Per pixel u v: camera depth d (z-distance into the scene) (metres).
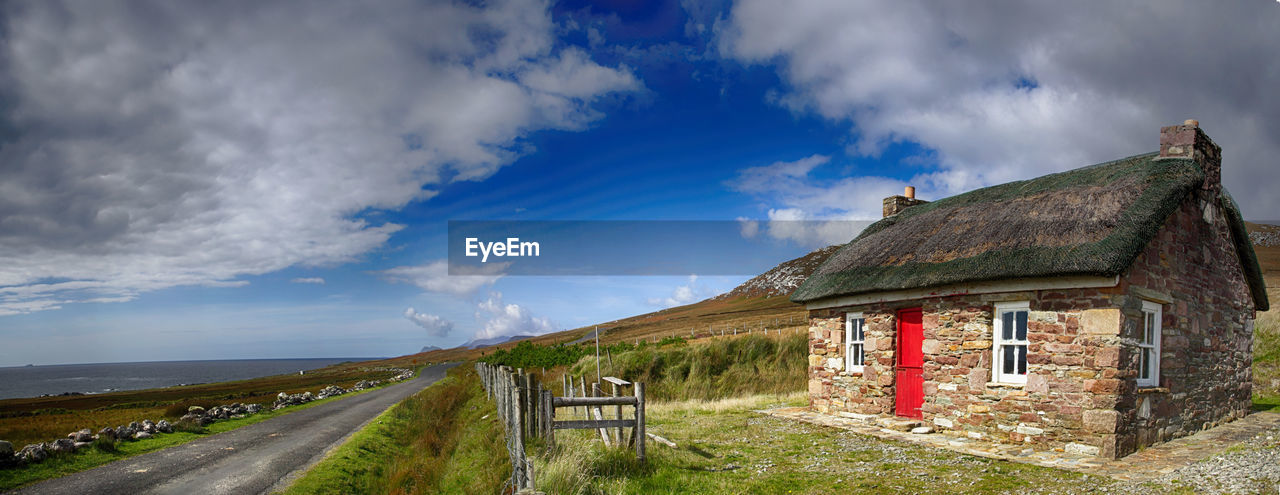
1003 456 9.92
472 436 15.47
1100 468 8.97
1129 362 9.99
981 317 11.72
